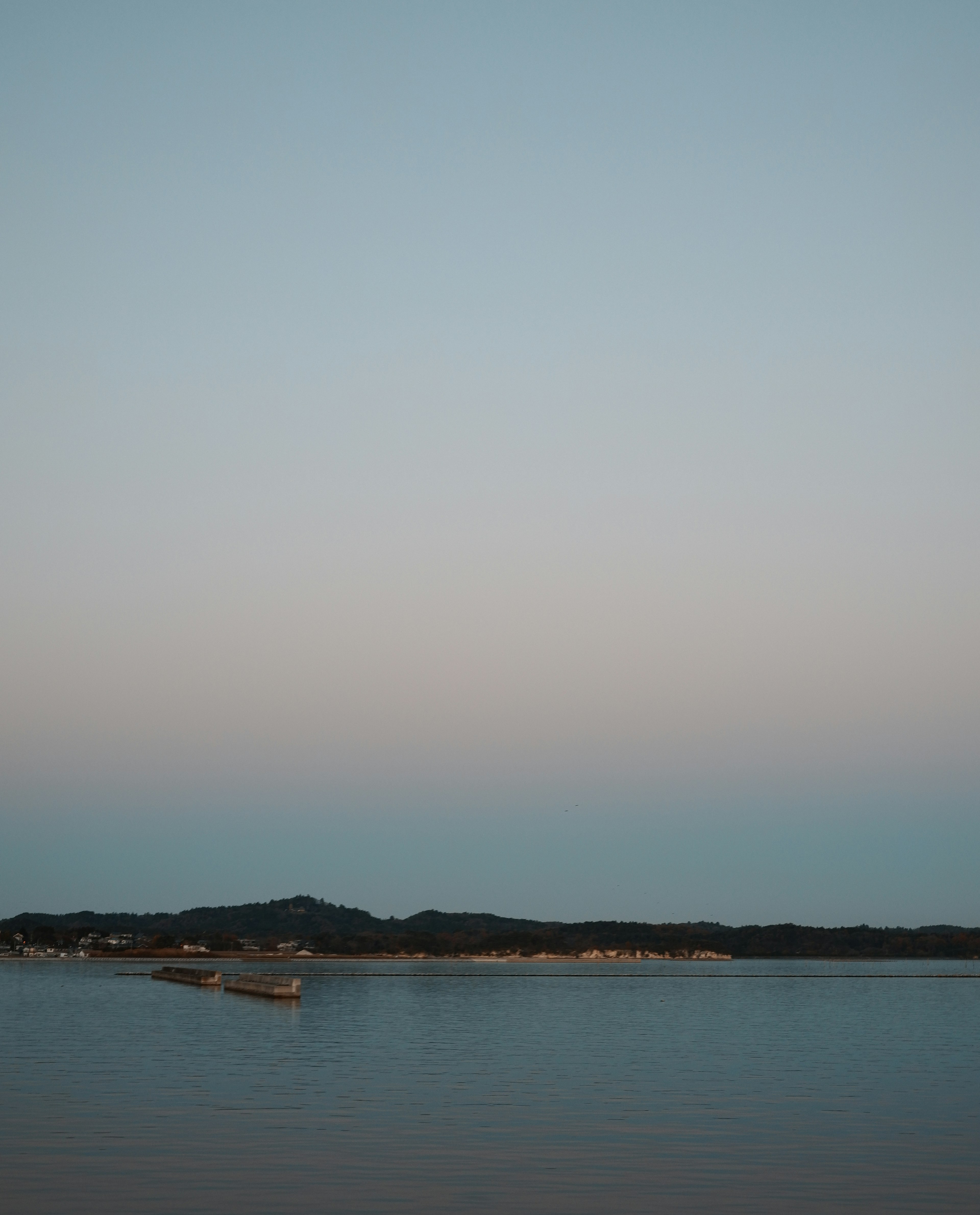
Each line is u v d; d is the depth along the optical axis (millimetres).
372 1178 46219
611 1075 82562
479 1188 44750
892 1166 49406
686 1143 54188
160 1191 43656
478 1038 115812
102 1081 76250
